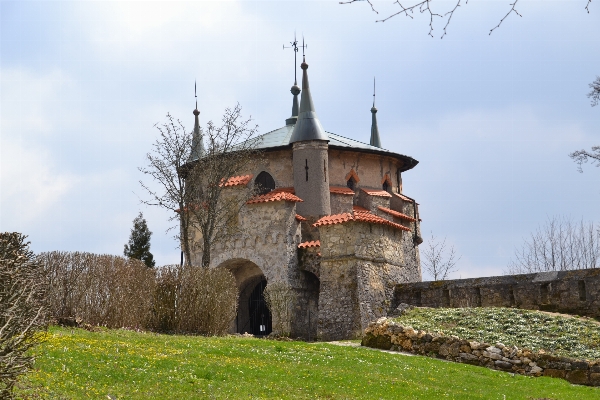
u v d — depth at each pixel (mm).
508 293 43438
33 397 18141
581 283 41188
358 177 58406
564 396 27219
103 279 32625
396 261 50500
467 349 33938
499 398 26203
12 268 18469
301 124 55406
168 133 53281
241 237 52562
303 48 56625
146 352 26016
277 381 24375
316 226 49031
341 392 24047
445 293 46281
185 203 52812
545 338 34781
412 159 62094
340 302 47375
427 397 25078
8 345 16453
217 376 23656
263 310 54969
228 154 53656
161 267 37719
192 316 37500
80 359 22859
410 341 35469
